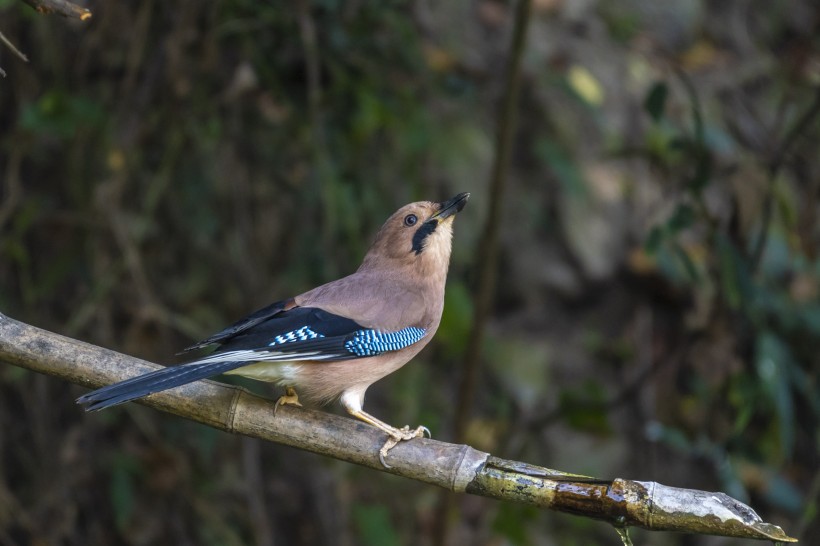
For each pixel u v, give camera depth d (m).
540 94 13.48
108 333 10.91
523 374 12.96
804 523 9.81
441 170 12.72
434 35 12.95
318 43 11.15
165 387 5.57
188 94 10.98
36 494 10.97
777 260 12.01
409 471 5.79
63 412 11.26
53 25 10.92
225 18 10.91
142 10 10.65
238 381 10.96
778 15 15.27
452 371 12.80
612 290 13.54
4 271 11.13
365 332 6.75
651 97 9.89
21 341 5.87
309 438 5.91
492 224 9.81
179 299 11.56
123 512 10.80
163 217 11.61
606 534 12.65
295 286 11.71
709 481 12.77
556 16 14.23
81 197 10.91
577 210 13.47
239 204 11.52
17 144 10.64
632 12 14.76
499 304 13.52
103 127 10.78
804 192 12.70
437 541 10.55
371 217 12.03
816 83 13.21
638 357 13.23
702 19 15.10
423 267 7.45
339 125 11.47
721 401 11.23
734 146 12.86
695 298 12.81
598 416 11.20
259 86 11.38
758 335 10.49
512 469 5.66
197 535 11.16
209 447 11.41
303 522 11.60
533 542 12.39
